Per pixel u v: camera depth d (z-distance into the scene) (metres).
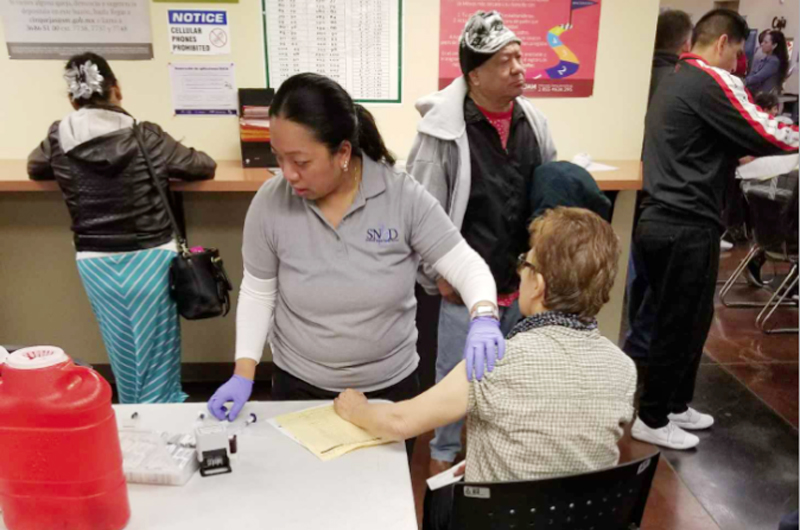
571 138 2.63
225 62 2.46
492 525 1.03
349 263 1.30
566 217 1.13
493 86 1.77
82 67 1.94
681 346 2.29
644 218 2.26
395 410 1.14
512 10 2.44
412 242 1.36
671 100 2.15
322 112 1.14
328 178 1.21
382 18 2.43
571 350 1.07
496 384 1.07
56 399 0.85
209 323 2.80
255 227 1.33
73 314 2.74
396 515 0.98
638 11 2.47
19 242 2.61
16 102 2.46
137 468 1.05
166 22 2.39
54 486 0.89
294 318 1.39
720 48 2.11
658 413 2.40
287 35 2.43
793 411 2.72
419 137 1.89
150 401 2.27
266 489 1.04
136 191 2.02
